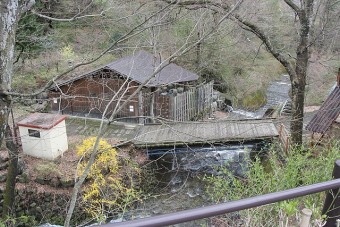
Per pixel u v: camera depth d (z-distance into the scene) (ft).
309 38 27.63
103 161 34.58
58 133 38.63
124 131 47.32
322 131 37.47
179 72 50.19
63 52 46.73
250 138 42.11
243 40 47.96
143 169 39.45
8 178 28.53
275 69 80.12
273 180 16.76
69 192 33.65
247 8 30.42
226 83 65.67
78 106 50.80
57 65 47.14
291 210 9.14
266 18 46.57
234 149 42.63
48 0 27.09
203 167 40.91
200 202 36.06
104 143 35.19
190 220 4.35
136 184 37.11
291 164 16.97
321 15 33.86
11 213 29.53
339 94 40.22
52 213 33.35
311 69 64.64
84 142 37.91
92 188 32.01
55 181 34.14
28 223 32.99
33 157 38.32
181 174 40.40
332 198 9.07
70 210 14.17
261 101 68.74
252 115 63.67
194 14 30.42
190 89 52.85
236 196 17.34
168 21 20.71
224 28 35.68
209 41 38.70
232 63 63.87
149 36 25.03
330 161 16.38
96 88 48.26
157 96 49.52
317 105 66.33
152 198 36.17
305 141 34.86
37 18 32.71
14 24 11.30
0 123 11.56
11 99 11.84
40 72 45.09
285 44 44.42
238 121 46.50
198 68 53.06
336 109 38.01
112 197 32.19
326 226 9.15
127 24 25.45
